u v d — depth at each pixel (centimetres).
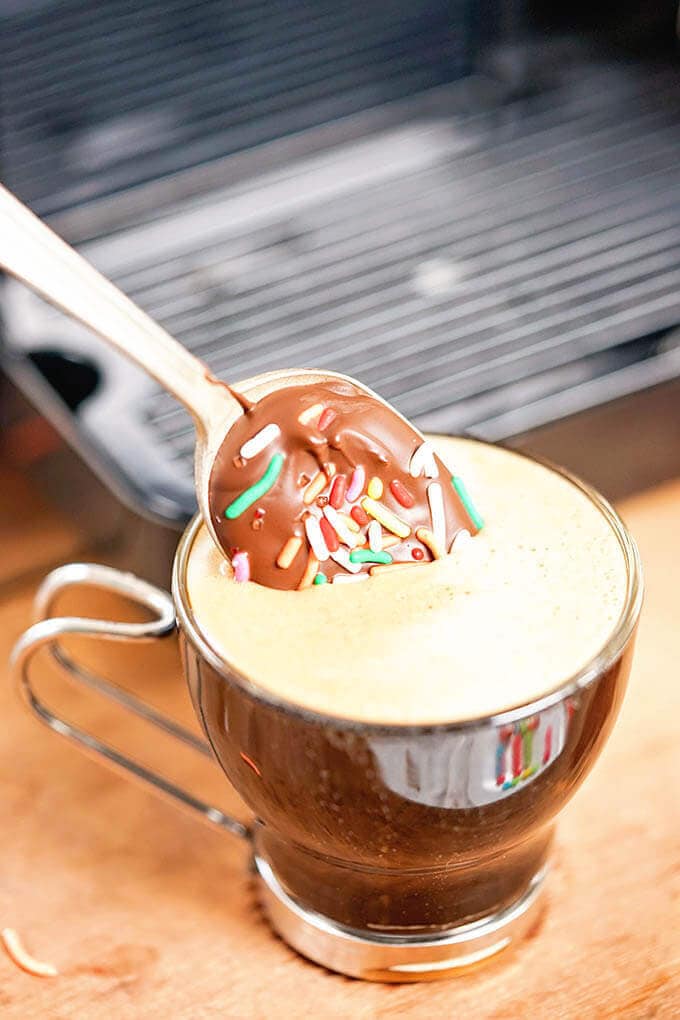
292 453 29
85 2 41
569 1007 31
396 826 29
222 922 32
